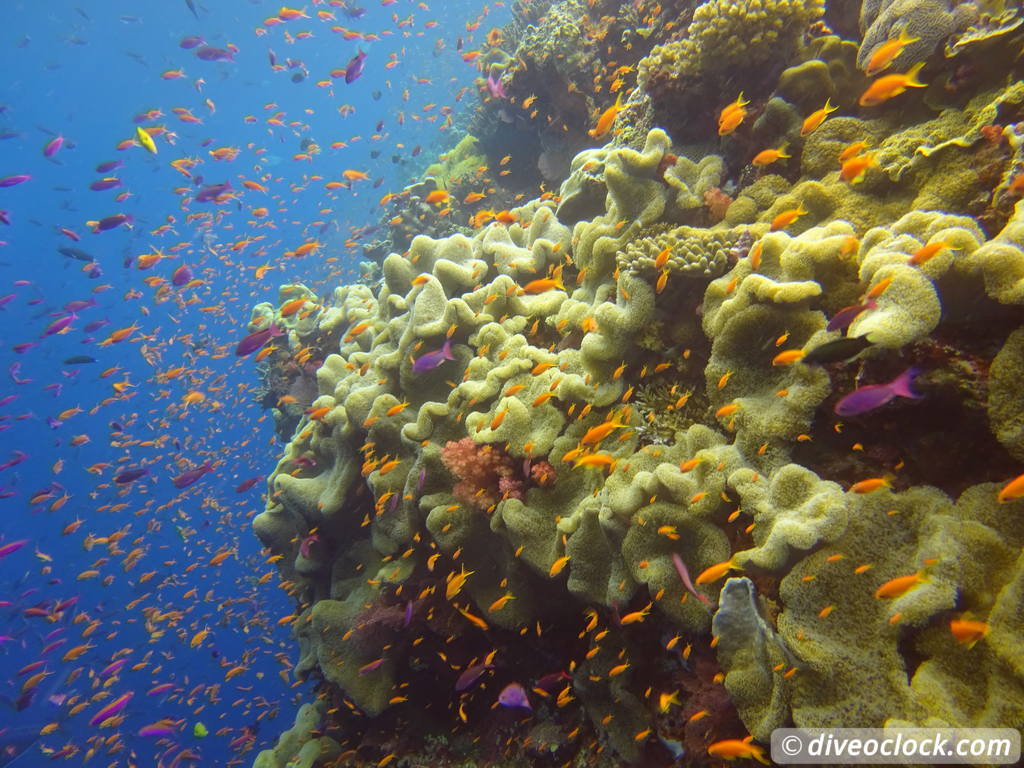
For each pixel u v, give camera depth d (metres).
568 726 4.58
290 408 9.18
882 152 3.89
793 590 2.77
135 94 62.78
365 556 6.44
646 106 5.75
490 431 4.58
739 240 4.14
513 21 12.68
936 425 2.75
